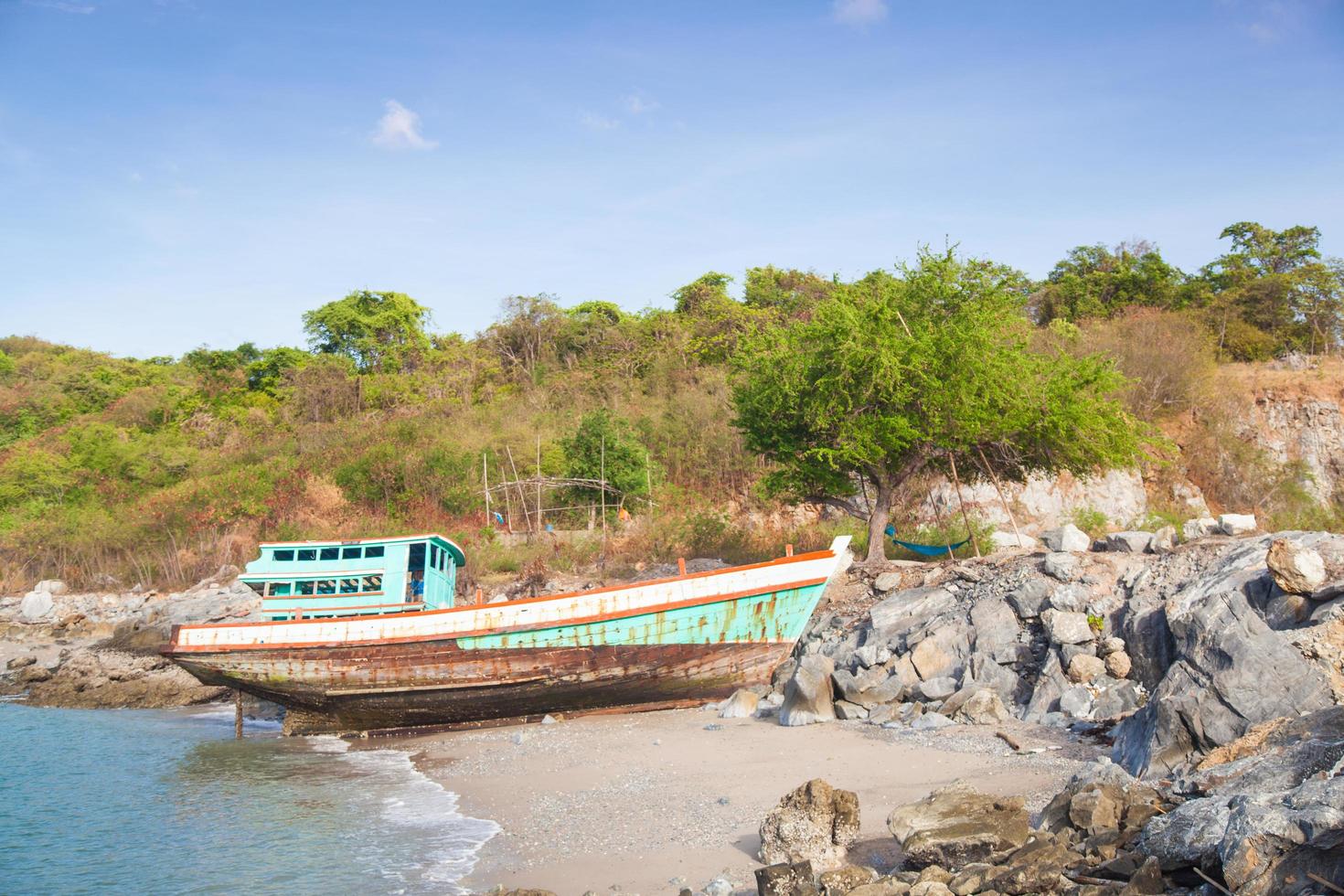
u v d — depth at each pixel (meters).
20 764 18.88
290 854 12.66
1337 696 11.34
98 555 39.50
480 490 38.91
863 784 12.97
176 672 28.22
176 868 12.30
